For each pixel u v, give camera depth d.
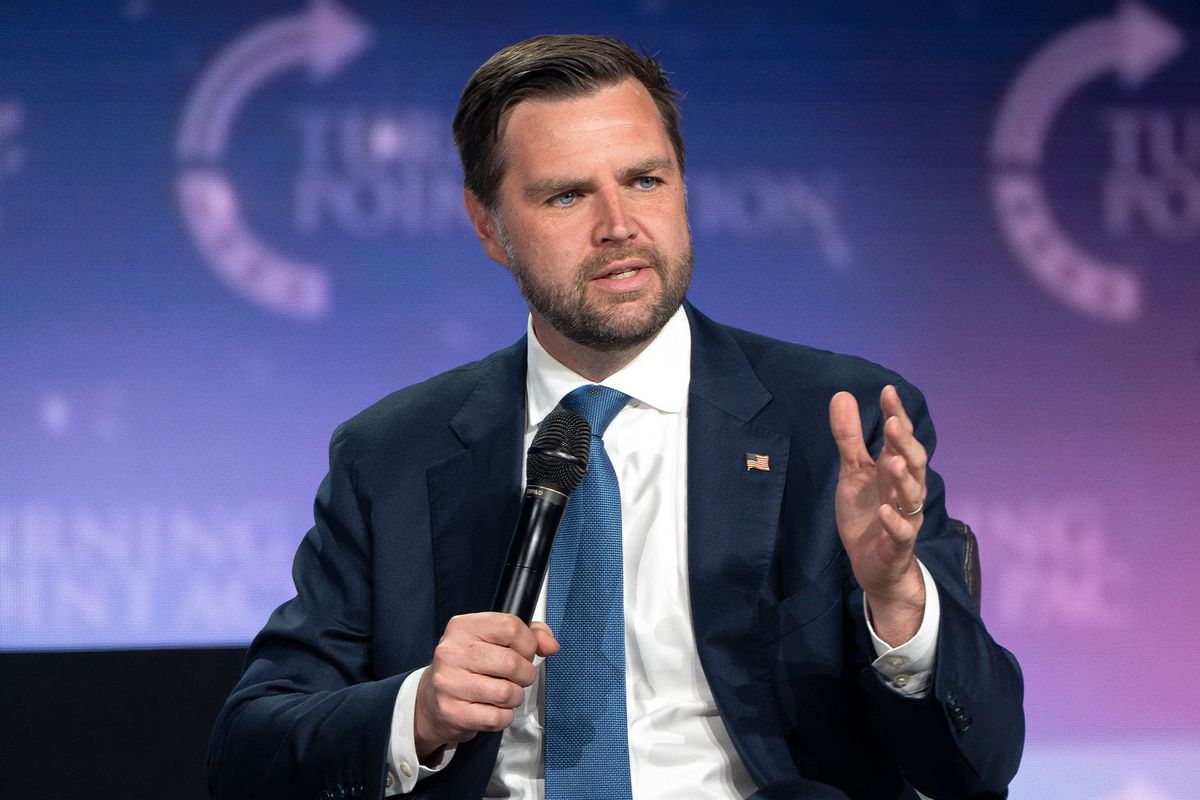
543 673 6.42
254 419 16.52
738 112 16.89
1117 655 16.75
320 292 16.61
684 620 6.43
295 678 6.82
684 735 6.28
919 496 5.25
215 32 16.59
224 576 16.41
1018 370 17.00
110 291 16.48
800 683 6.25
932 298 16.98
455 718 5.50
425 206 16.70
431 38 16.70
